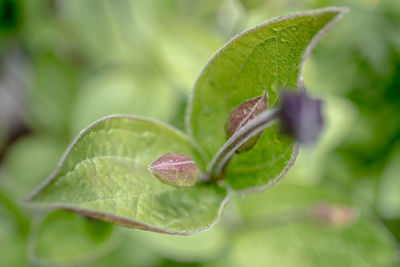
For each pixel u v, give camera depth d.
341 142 0.34
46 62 0.36
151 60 0.32
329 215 0.27
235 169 0.21
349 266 0.27
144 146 0.21
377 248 0.27
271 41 0.20
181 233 0.20
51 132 0.36
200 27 0.29
